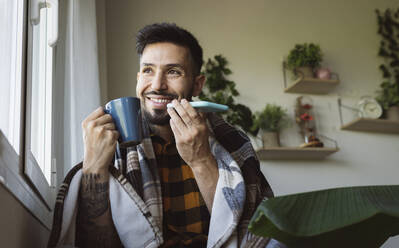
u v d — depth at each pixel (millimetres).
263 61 2891
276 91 2852
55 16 1110
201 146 883
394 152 2947
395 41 3201
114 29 2635
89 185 809
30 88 792
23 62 777
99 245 840
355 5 3236
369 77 3084
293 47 2980
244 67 2838
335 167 2793
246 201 900
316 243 571
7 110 812
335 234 562
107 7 2668
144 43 1022
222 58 2785
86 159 819
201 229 953
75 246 809
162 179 1000
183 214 971
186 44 1034
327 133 2863
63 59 1660
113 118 834
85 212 812
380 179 2854
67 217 788
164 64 1001
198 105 852
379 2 3283
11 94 831
